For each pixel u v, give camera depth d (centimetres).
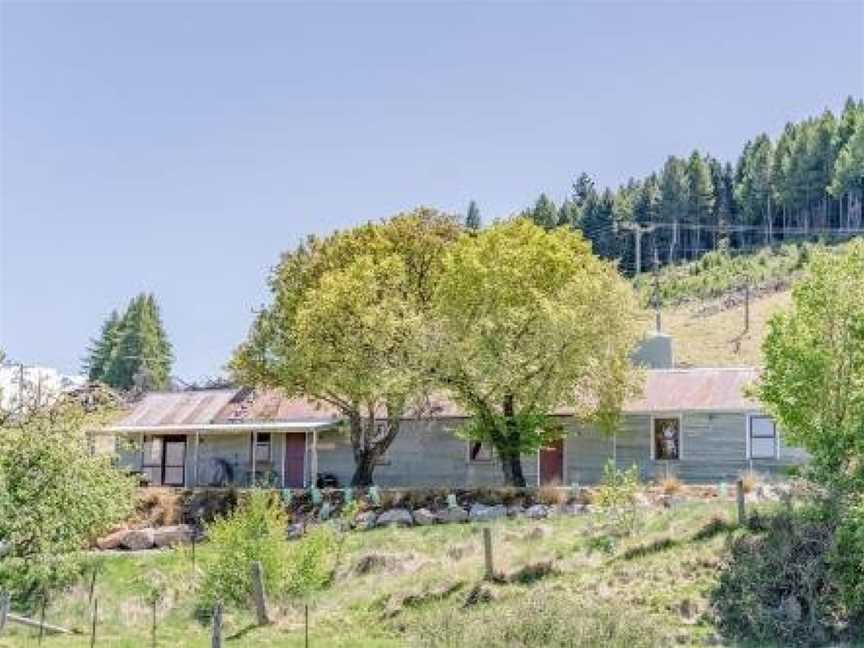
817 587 2567
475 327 4331
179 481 5497
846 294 2819
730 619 2559
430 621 2053
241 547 3022
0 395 3450
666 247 18275
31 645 2514
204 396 5731
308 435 5222
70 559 3338
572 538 3203
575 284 4312
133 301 13125
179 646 2516
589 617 1959
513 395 4362
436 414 4891
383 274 4653
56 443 3319
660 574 2798
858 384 2675
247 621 2878
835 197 17012
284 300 4922
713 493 3603
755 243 17762
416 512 3962
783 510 2903
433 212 5106
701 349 9538
